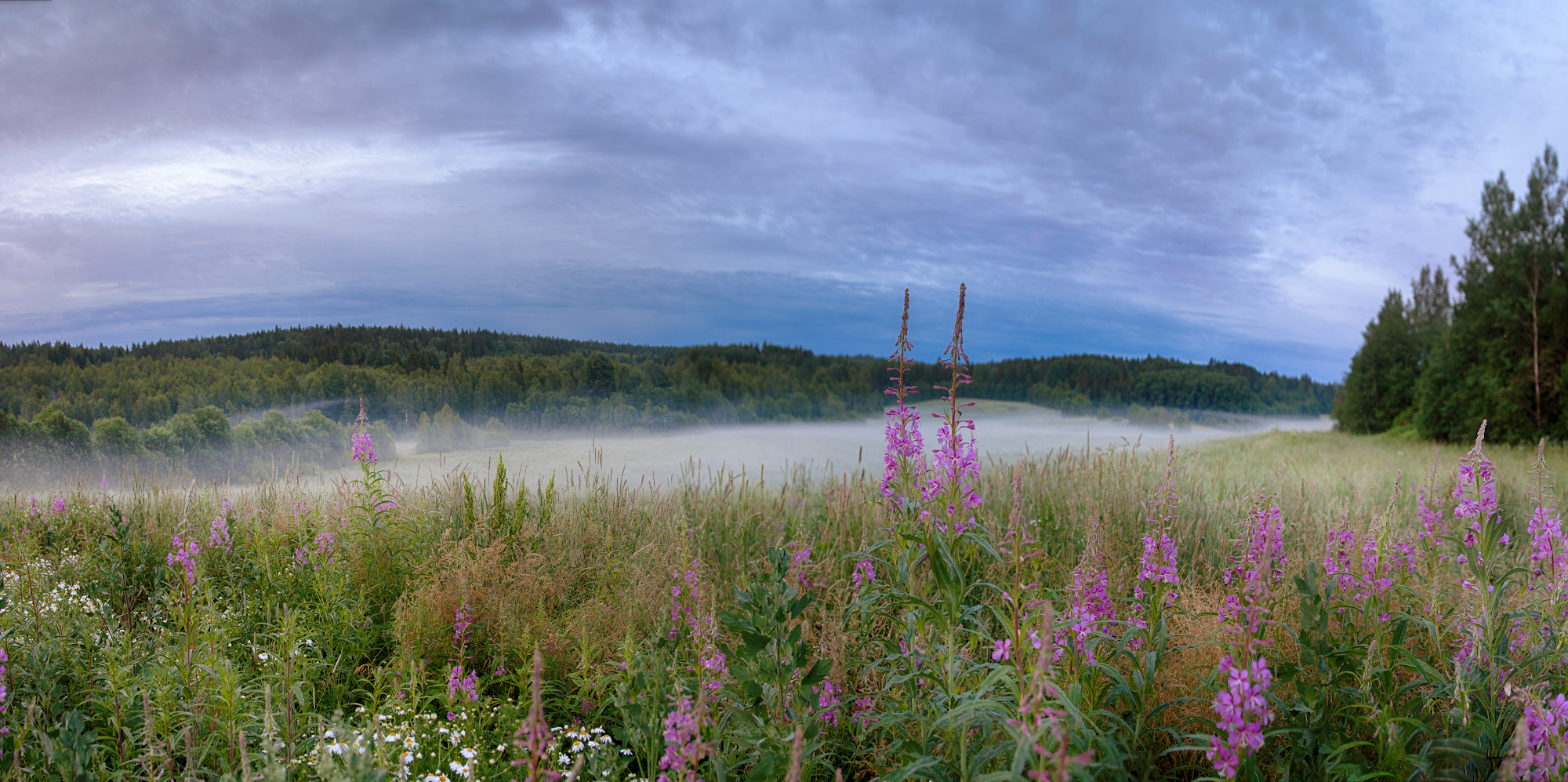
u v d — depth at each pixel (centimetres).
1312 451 1952
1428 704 285
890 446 361
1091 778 184
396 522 591
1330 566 367
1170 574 325
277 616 463
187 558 442
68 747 265
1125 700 297
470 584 461
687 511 773
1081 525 594
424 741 331
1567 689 288
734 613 277
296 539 616
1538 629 320
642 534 673
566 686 409
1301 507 635
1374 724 277
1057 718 195
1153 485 774
